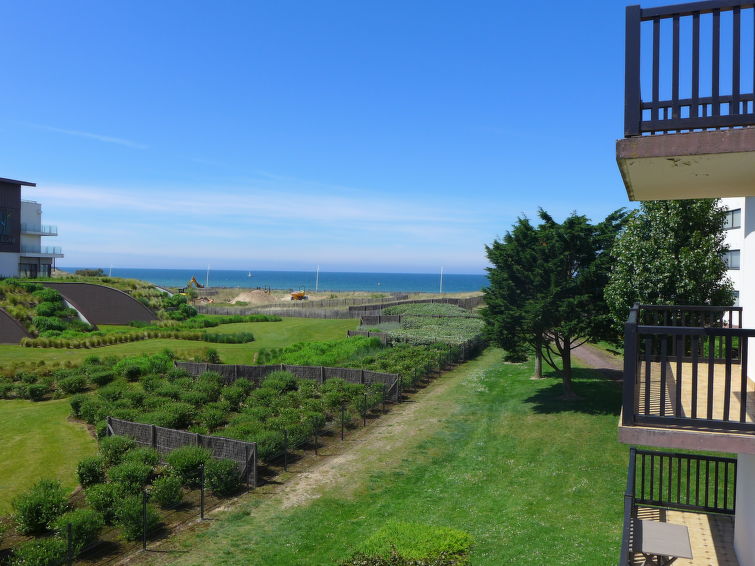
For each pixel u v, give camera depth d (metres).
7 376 33.91
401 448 22.14
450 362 39.34
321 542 14.42
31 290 56.47
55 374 33.44
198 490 17.97
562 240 26.48
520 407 27.53
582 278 25.83
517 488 17.70
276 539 14.61
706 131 5.54
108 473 17.39
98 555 13.86
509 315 28.02
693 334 6.11
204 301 90.00
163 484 16.62
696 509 12.16
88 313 59.50
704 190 7.12
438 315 61.75
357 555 11.74
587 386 30.86
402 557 11.43
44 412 27.52
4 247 69.75
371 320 60.66
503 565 12.06
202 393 28.12
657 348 18.80
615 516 14.97
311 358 38.56
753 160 5.67
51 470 19.81
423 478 19.02
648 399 6.53
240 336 51.19
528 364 38.09
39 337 47.59
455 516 15.63
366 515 16.06
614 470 18.73
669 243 21.78
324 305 82.00
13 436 23.66
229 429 21.28
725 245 22.66
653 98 5.86
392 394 29.88
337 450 21.97
